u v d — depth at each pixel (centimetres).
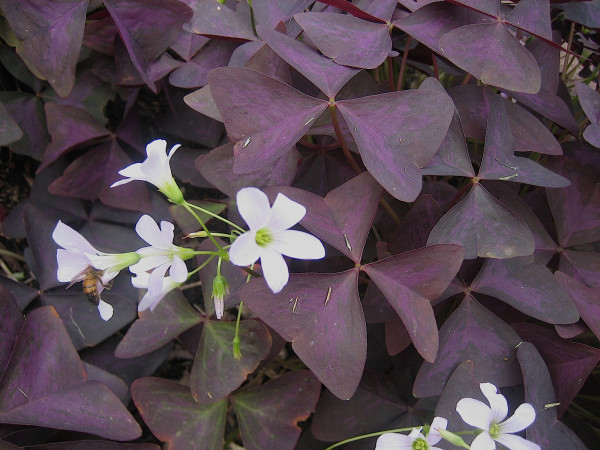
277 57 20
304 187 23
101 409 19
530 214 21
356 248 18
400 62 26
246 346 20
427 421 21
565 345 19
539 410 18
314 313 18
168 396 20
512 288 20
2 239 26
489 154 19
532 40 24
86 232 25
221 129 25
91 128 25
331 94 19
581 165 21
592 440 20
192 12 22
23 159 27
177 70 24
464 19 21
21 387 19
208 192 28
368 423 21
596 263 21
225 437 25
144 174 17
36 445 18
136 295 24
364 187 19
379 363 23
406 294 18
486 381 19
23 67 25
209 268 21
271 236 15
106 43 24
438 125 18
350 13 22
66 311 23
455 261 17
